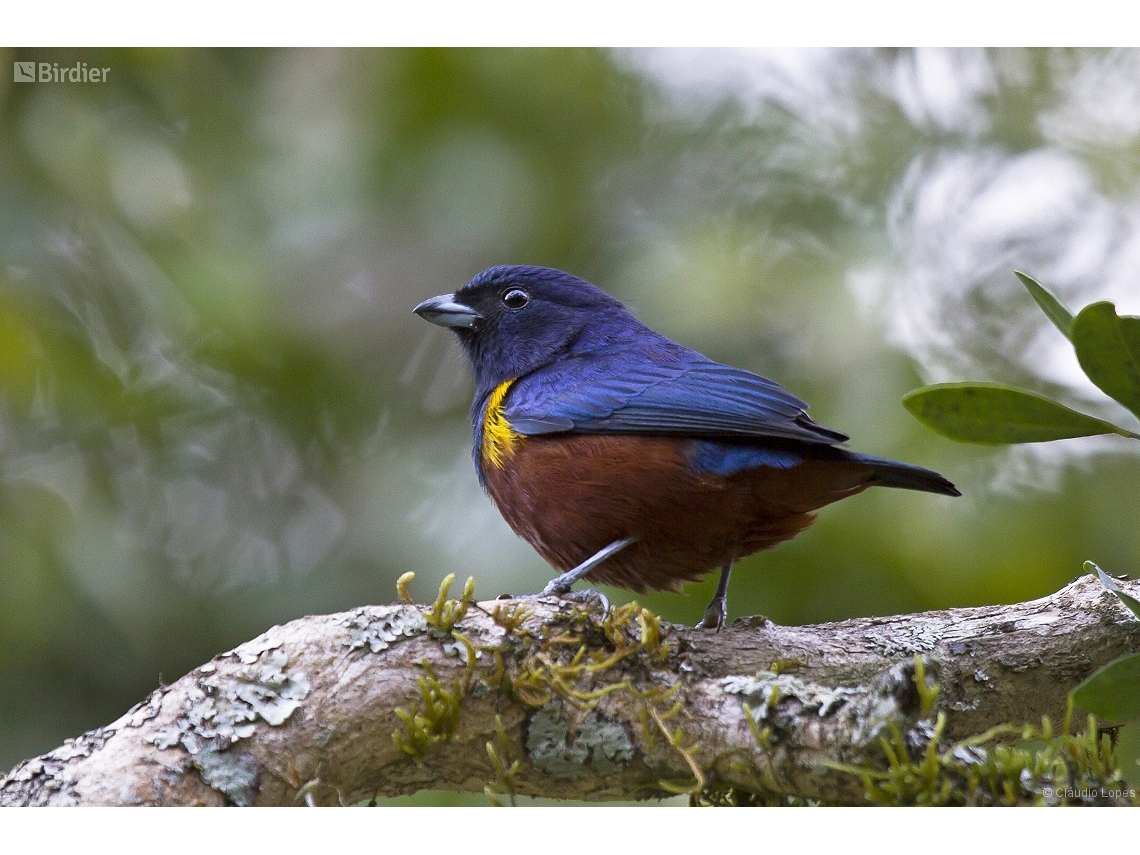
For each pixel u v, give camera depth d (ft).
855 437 38.24
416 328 47.37
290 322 44.50
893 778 18.86
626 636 23.12
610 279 44.73
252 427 45.19
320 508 44.86
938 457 37.65
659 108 47.70
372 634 22.17
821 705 20.45
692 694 21.85
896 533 36.96
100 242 41.11
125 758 20.59
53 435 41.47
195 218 41.93
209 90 43.04
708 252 43.01
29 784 20.33
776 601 37.55
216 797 20.58
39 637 38.68
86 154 40.11
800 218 44.21
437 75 43.88
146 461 43.62
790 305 41.75
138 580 40.24
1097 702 19.22
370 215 44.09
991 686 24.48
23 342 39.24
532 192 44.73
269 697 21.44
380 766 21.90
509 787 21.26
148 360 43.57
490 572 39.73
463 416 46.70
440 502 42.68
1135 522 37.01
